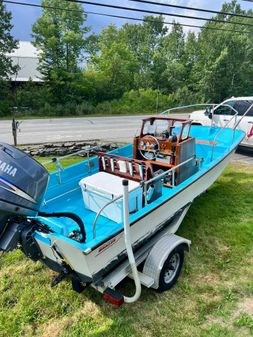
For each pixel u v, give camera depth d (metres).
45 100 27.70
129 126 16.30
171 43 45.81
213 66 35.28
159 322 2.74
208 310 2.86
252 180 6.29
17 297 3.08
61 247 2.41
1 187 2.12
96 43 35.97
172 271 3.21
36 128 15.36
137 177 3.72
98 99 32.44
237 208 5.00
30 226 2.39
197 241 4.05
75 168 4.48
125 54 38.81
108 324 2.73
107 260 2.66
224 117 8.05
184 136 4.38
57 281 2.74
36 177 2.36
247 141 7.62
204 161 5.38
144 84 38.31
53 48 28.53
